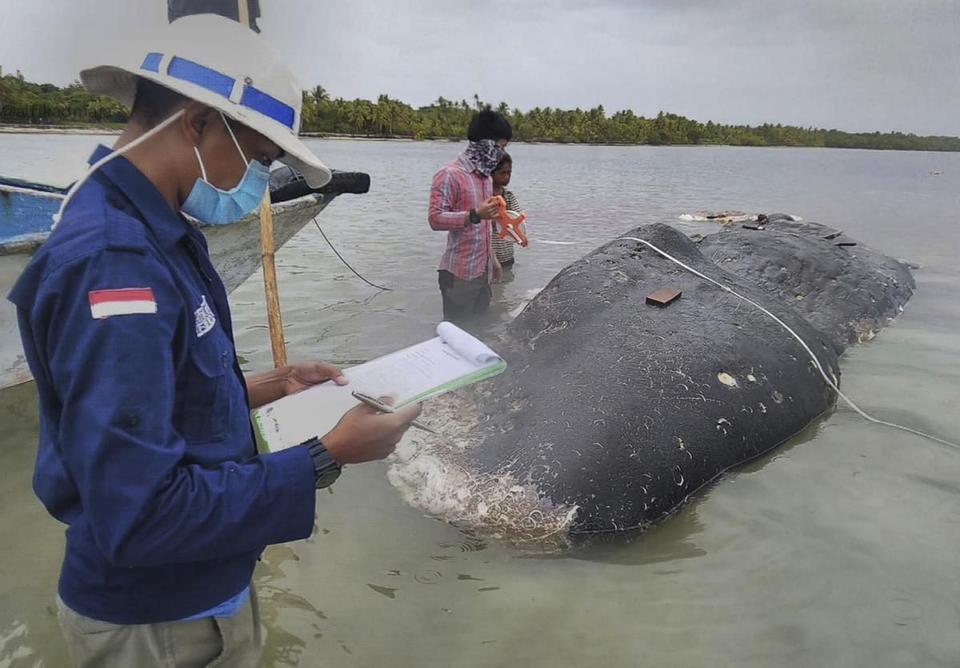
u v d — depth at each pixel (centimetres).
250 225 520
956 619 268
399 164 3023
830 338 534
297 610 272
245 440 173
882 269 698
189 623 175
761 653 253
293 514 153
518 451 328
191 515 140
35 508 348
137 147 157
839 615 270
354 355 554
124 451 135
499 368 202
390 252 942
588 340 399
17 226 458
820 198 1919
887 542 312
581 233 1185
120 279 138
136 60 157
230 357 171
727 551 305
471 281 587
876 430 414
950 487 355
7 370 457
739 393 377
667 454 331
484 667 246
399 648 254
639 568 296
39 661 251
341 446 163
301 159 163
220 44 158
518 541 304
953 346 560
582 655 251
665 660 249
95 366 135
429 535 313
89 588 165
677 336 399
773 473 363
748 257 610
